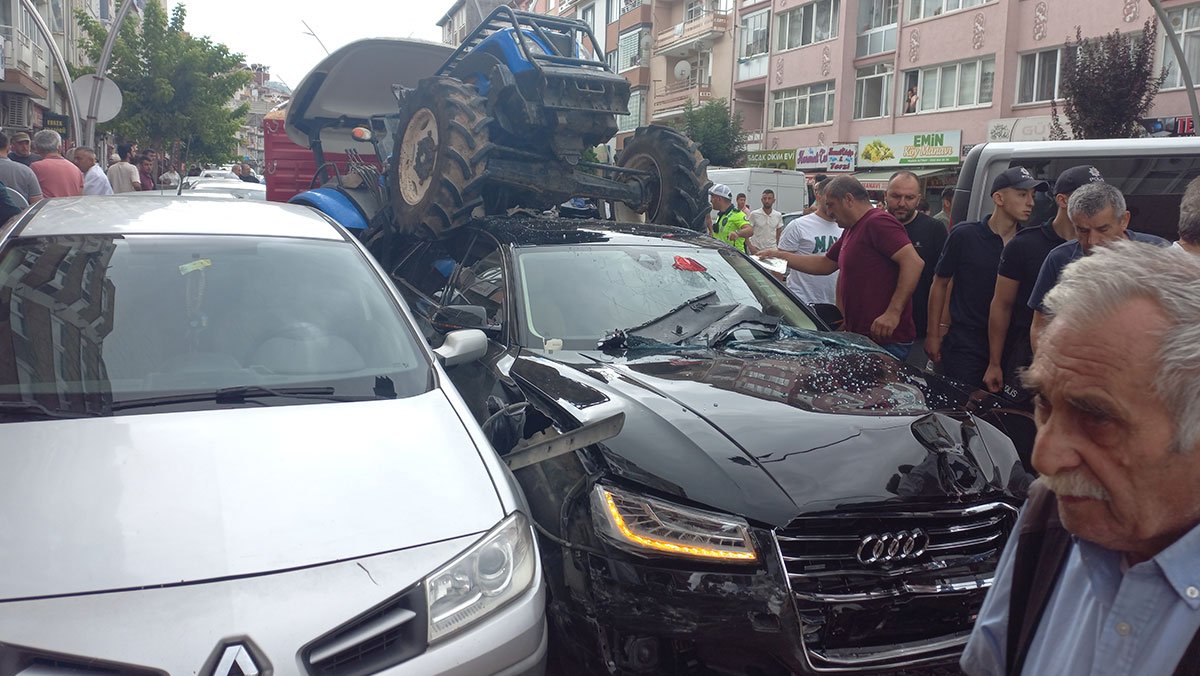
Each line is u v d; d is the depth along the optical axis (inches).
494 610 90.3
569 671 123.3
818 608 106.0
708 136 1350.9
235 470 93.7
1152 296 42.9
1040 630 50.8
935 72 1055.0
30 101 1364.4
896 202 234.7
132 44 1302.9
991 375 189.6
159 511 86.8
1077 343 44.3
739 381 138.8
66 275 123.3
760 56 1384.1
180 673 75.5
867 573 109.0
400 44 314.8
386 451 101.6
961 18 1005.8
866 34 1164.5
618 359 151.8
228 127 1379.2
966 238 199.0
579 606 110.1
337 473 96.0
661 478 111.8
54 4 1466.5
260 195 568.7
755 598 103.8
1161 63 816.9
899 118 1106.1
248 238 138.8
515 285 170.2
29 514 85.0
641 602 105.7
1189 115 791.7
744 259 196.1
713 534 106.3
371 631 82.4
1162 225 254.7
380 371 120.7
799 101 1291.8
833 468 113.3
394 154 244.1
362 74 333.1
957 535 114.8
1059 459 45.8
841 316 214.5
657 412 125.0
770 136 1354.6
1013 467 123.8
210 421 102.7
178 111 1330.0
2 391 104.1
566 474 120.2
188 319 120.5
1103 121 729.6
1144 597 43.7
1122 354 42.9
